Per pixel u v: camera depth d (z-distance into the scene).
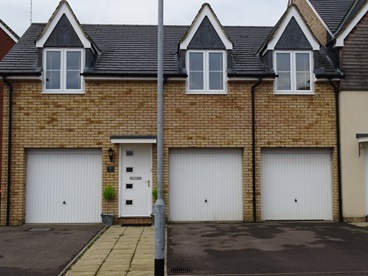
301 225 13.48
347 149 14.41
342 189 14.32
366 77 14.66
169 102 14.19
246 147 14.22
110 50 15.50
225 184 14.37
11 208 13.66
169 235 11.69
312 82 14.60
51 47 14.14
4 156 13.74
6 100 13.88
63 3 14.30
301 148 14.55
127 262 8.68
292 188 14.52
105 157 13.96
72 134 13.95
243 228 12.85
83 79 14.02
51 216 13.98
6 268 8.27
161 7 7.79
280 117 14.38
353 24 14.78
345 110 14.48
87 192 14.06
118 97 14.10
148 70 14.30
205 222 14.15
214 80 14.48
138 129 14.07
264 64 14.91
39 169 14.05
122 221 13.88
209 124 14.23
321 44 16.44
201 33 14.50
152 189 13.95
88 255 9.32
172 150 14.33
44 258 9.08
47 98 13.96
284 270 8.00
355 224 13.68
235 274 7.77
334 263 8.47
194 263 8.56
